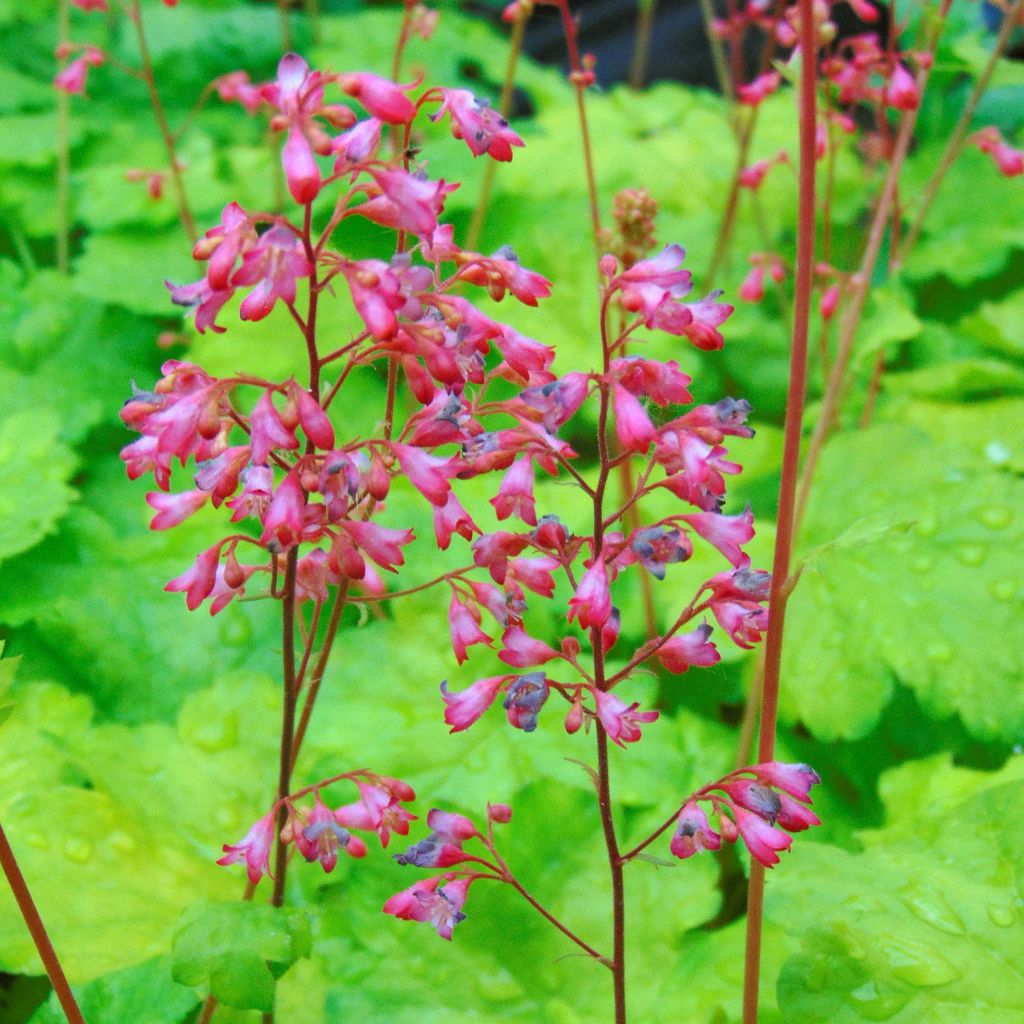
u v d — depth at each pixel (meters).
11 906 0.47
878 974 0.43
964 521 0.55
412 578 0.54
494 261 0.40
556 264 0.65
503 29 1.25
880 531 0.40
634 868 0.49
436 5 1.13
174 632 0.55
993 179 0.78
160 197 0.73
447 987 0.47
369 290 0.38
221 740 0.51
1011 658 0.52
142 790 0.49
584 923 0.48
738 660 0.54
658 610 0.55
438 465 0.40
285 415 0.39
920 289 0.79
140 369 0.71
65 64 0.98
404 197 0.38
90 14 1.05
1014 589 0.53
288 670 0.42
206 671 0.54
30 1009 0.50
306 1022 0.47
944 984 0.43
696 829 0.40
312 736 0.51
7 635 0.55
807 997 0.43
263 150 0.83
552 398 0.39
